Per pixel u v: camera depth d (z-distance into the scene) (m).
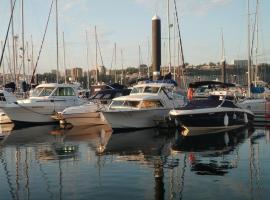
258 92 33.25
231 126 24.45
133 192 11.07
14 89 32.62
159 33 31.53
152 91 26.75
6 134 23.59
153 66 31.55
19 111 27.80
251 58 34.78
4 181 12.39
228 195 10.65
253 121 26.67
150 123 25.33
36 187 11.66
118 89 31.77
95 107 26.67
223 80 50.06
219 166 14.10
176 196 10.68
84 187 11.60
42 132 24.38
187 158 15.65
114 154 16.66
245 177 12.49
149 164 14.60
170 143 19.41
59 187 11.63
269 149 17.41
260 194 10.69
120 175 12.96
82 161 15.28
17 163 15.05
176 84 28.47
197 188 11.36
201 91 35.75
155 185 11.73
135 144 19.22
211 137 21.27
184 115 23.02
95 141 20.41
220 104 24.14
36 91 29.72
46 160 15.55
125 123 24.56
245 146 18.30
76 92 30.36
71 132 24.17
